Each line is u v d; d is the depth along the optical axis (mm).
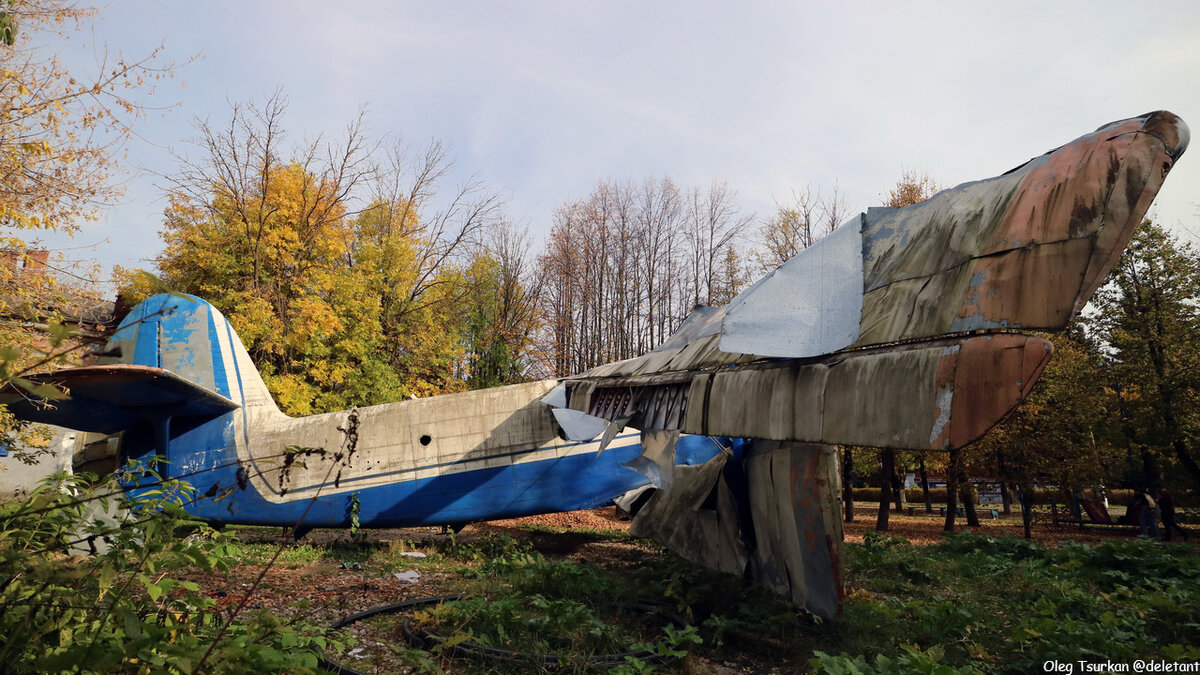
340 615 5734
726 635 5488
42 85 7230
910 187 22906
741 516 6645
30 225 7230
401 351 23062
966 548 11188
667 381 5703
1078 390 14562
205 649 2100
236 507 9367
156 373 7301
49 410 7312
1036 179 2889
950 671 3578
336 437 9648
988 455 14883
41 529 2299
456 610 5051
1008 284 2646
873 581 7949
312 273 19969
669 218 30594
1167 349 16562
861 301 3516
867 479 32844
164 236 18969
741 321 3768
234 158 20156
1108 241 2443
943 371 2705
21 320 7176
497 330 26938
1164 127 2504
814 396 3496
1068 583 7461
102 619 2148
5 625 1929
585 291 30516
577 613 4957
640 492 9906
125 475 2730
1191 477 16812
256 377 10055
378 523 9570
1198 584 7598
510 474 9859
